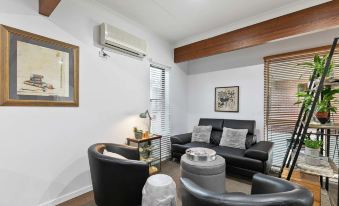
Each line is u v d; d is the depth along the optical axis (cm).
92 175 182
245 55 370
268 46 341
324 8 226
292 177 181
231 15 281
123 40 275
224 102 398
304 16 240
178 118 427
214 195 101
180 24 315
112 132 275
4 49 173
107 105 269
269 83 339
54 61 209
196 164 213
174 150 357
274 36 265
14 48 179
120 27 288
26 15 188
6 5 175
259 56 352
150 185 163
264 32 275
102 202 172
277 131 329
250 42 290
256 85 355
